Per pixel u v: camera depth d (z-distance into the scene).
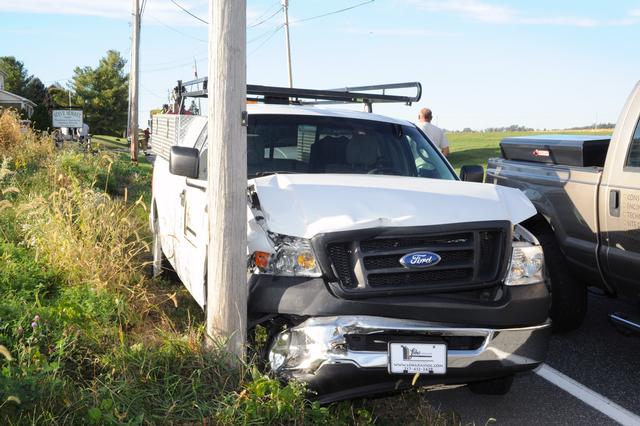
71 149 15.87
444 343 3.94
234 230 4.22
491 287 4.15
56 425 3.45
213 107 4.24
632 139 5.13
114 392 3.85
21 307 5.02
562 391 4.97
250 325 4.25
